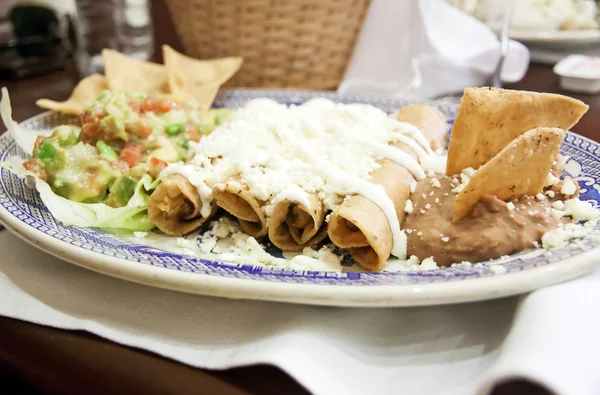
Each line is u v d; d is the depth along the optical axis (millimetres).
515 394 236
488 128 338
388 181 339
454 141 342
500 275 264
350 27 564
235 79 572
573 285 268
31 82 637
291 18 527
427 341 268
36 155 377
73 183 369
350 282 268
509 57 604
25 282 306
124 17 682
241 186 344
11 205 341
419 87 561
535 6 693
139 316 284
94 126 403
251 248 337
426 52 576
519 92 337
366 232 305
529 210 311
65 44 700
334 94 511
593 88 565
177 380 253
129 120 402
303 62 560
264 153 370
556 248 289
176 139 421
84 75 647
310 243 340
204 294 274
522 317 251
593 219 307
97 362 265
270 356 244
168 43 754
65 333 280
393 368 257
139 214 364
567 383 219
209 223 370
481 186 306
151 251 311
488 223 308
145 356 266
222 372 255
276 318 274
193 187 355
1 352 276
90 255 293
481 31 571
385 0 569
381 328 273
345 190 333
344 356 258
